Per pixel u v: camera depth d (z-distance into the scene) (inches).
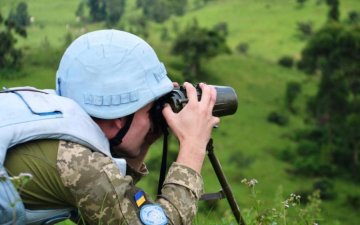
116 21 6441.9
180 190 147.6
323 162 5418.3
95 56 153.3
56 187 141.4
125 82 151.9
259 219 196.5
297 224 213.9
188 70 6840.6
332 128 5925.2
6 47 2554.1
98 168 141.8
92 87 152.2
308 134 5885.8
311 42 7234.3
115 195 140.9
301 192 4867.1
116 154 159.9
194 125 155.3
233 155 5324.8
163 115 157.0
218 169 187.2
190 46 6939.0
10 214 137.8
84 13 6003.9
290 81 6879.9
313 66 7347.4
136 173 166.9
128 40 155.9
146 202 144.3
